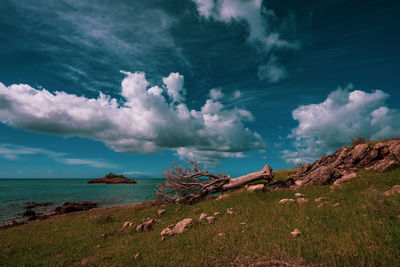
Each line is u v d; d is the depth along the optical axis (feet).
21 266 27.53
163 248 26.73
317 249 19.49
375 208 26.22
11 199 158.10
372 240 19.27
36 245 37.11
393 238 18.45
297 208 34.22
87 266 25.08
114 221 52.24
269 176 63.77
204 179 70.74
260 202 44.68
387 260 15.94
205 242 26.17
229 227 30.40
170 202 66.85
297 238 22.67
